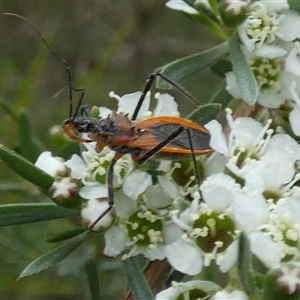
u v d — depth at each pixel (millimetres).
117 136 100
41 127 228
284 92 112
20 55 239
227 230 96
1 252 166
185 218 97
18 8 238
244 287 87
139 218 103
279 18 109
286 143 102
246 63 105
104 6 249
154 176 104
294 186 100
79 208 103
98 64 223
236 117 116
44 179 102
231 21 106
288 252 91
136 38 247
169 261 97
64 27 247
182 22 250
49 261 100
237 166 101
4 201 162
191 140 101
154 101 160
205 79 231
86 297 176
